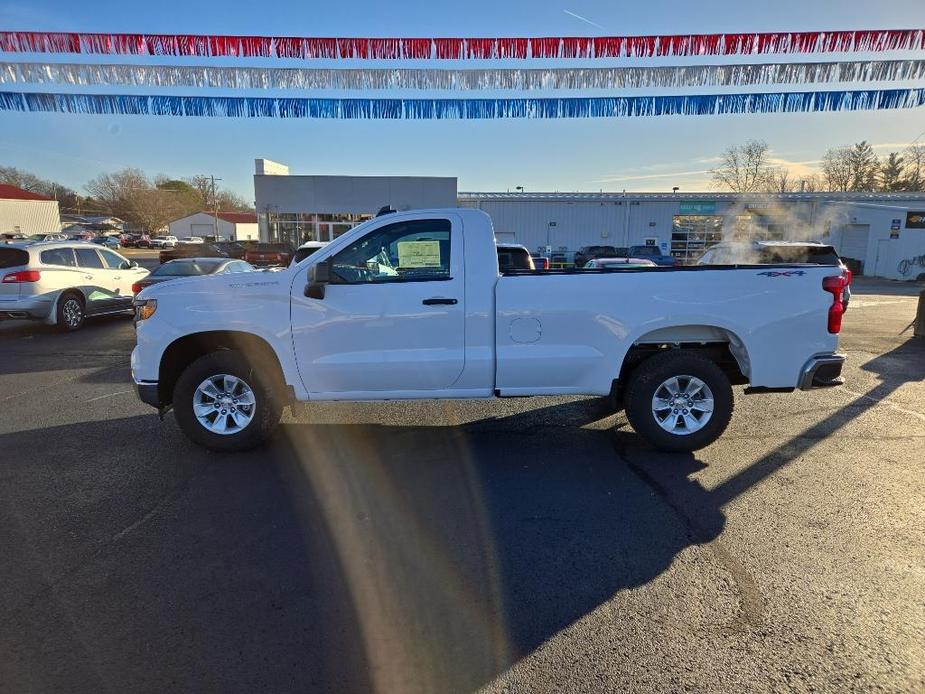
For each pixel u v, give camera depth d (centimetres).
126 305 1273
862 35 527
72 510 374
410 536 341
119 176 9550
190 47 552
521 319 451
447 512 372
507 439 511
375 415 582
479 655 242
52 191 10369
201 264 1268
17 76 546
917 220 3061
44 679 228
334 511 374
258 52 555
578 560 315
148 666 236
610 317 450
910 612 268
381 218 457
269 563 312
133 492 402
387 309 450
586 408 606
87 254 1199
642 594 283
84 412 594
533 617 266
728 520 360
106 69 553
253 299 453
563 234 3616
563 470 440
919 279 2977
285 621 264
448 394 465
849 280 470
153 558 317
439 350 454
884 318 1387
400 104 586
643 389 459
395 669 234
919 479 420
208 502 386
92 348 970
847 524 353
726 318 450
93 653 243
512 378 459
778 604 274
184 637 253
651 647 246
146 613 270
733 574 300
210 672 233
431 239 454
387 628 259
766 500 387
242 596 283
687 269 454
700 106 573
